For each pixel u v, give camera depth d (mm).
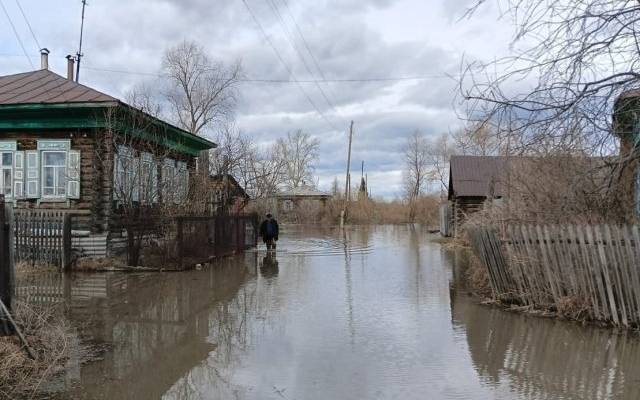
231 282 12641
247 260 18094
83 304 9773
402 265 16375
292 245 25500
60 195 16859
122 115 16938
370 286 11969
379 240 29469
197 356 6430
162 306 9602
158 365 6078
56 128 16812
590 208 8844
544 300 8695
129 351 6648
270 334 7488
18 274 13352
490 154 11148
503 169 10812
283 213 59188
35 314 7398
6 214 6578
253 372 5812
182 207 17953
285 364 6090
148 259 15172
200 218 16688
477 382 5457
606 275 7672
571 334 7316
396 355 6422
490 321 8188
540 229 8539
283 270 15133
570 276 8141
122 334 7520
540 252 8625
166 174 18438
